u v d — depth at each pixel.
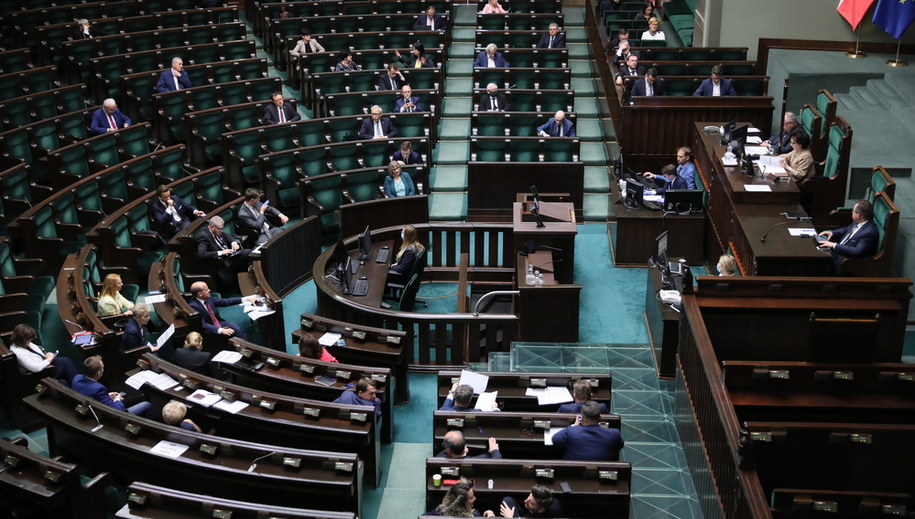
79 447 9.09
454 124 18.61
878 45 18.55
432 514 7.55
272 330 11.81
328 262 13.13
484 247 15.33
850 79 17.45
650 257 13.80
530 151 15.90
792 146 13.74
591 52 20.56
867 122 15.94
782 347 10.08
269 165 15.47
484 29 21.11
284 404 9.27
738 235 12.09
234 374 10.56
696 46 20.58
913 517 7.81
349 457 8.24
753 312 9.96
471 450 8.86
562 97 17.56
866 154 14.66
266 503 8.41
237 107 17.05
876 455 8.38
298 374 10.16
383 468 10.02
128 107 18.17
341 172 15.10
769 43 18.98
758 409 9.26
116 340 10.68
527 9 22.23
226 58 20.00
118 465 8.86
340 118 16.77
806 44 18.91
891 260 11.58
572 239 12.98
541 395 9.57
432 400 11.34
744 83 16.59
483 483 8.20
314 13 22.22
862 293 9.94
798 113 17.67
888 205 11.46
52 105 17.59
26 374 10.18
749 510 7.18
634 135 15.91
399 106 17.61
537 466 8.22
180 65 18.14
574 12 23.23
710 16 19.25
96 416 8.97
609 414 8.87
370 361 11.02
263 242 13.71
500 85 18.58
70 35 20.56
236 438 9.45
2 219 14.28
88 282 12.04
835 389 9.29
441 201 16.14
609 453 8.51
